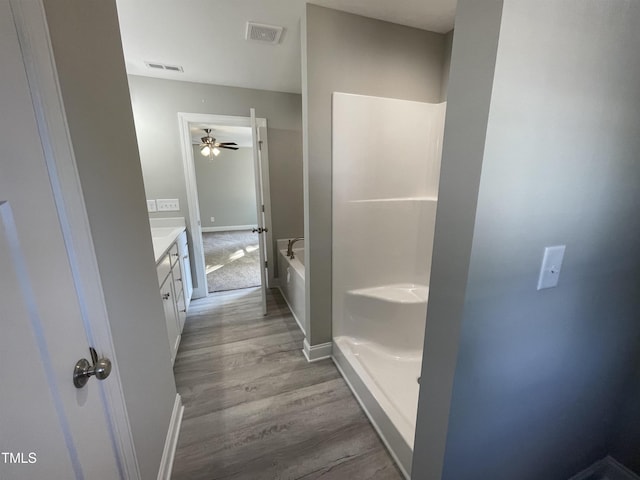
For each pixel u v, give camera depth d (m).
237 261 4.64
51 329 0.57
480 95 0.57
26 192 0.53
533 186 0.65
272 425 1.49
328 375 1.89
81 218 0.70
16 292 0.49
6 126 0.49
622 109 0.70
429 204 1.95
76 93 0.73
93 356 0.73
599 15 0.60
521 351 0.80
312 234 1.82
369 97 1.72
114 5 1.01
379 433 1.42
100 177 0.84
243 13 1.60
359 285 2.02
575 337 0.88
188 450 1.35
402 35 1.72
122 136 1.03
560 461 1.05
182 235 2.70
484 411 0.81
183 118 2.75
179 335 2.23
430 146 1.95
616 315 0.93
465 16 0.59
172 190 2.87
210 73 2.51
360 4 1.50
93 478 0.69
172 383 1.48
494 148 0.58
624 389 1.08
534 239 0.70
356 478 1.23
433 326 0.80
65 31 0.69
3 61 0.49
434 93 1.88
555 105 0.61
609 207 0.77
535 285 0.74
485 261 0.66
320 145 1.70
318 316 1.98
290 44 1.95
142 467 1.00
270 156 3.15
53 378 0.57
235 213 7.48
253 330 2.47
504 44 0.53
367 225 1.93
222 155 7.09
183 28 1.75
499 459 0.91
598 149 0.70
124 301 0.96
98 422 0.73
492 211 0.62
